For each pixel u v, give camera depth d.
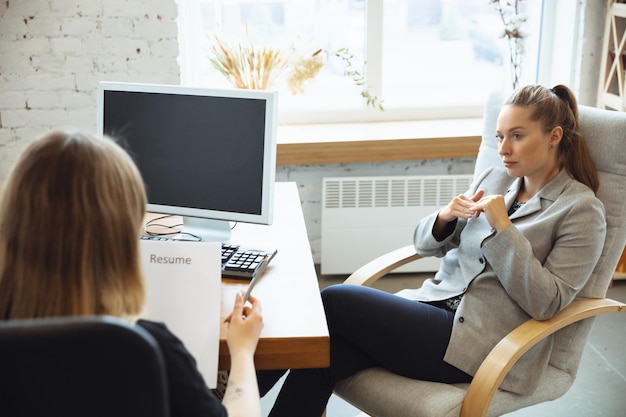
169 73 2.96
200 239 1.82
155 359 0.71
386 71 3.37
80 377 0.71
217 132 1.76
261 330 1.39
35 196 0.87
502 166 2.05
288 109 3.31
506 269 1.72
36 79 2.91
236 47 2.96
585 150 1.81
